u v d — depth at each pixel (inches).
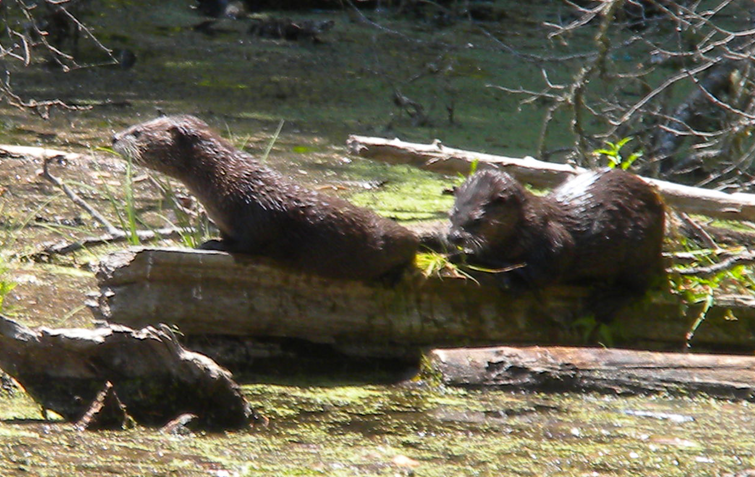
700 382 368.8
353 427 328.5
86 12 1146.7
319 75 975.0
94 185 587.8
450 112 821.9
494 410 348.2
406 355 398.9
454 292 400.8
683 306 420.8
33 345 318.7
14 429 307.6
